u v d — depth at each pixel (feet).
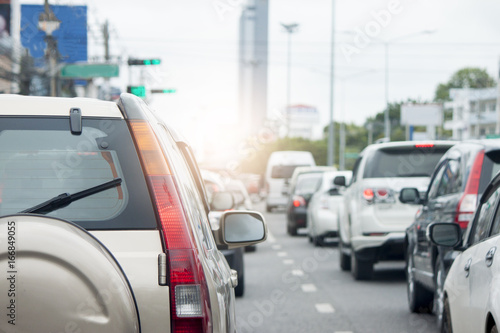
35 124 14.90
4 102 15.08
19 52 117.60
